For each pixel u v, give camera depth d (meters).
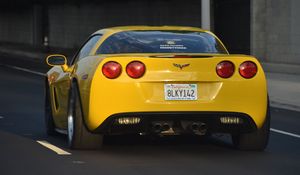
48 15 123.25
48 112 29.02
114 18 99.75
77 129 23.55
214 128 22.91
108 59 22.34
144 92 22.31
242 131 23.28
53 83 27.59
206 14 55.97
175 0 84.75
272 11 69.88
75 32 112.00
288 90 48.50
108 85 22.22
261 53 71.25
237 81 22.80
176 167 21.33
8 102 42.00
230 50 77.50
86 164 21.69
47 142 26.39
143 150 24.56
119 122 22.36
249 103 22.89
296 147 26.03
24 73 69.25
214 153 24.16
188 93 22.53
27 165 21.48
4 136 28.06
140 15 92.81
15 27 139.88
